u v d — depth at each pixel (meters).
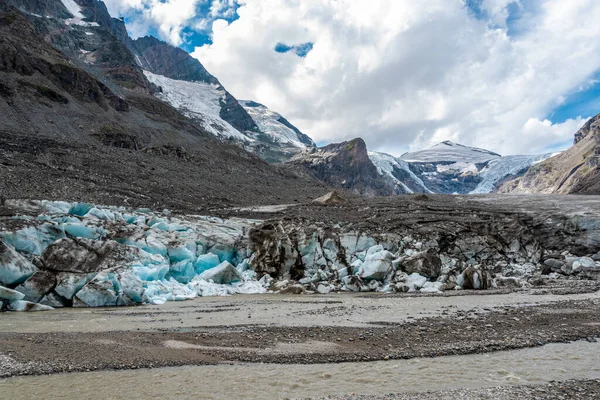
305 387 11.50
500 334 17.77
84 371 12.59
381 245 45.09
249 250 44.38
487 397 10.59
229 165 113.38
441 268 41.19
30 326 19.75
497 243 49.09
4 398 10.35
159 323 20.92
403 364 13.70
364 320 21.55
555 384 11.60
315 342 16.58
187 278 36.78
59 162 63.66
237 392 11.10
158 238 37.84
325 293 37.06
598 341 16.50
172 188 68.50
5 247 26.91
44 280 27.77
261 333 18.25
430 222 53.59
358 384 11.74
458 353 14.95
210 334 17.98
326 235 45.16
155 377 12.23
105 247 31.89
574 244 51.78
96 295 27.88
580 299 28.67
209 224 47.62
